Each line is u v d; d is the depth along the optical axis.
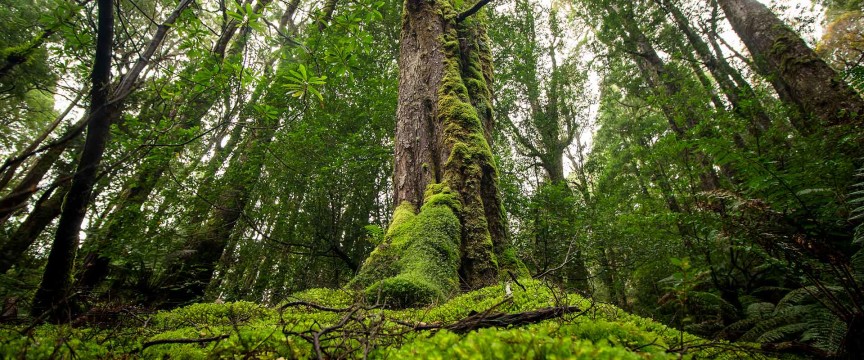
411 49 6.49
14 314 2.29
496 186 5.03
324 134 8.05
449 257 3.90
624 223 7.39
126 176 5.64
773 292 4.58
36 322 1.39
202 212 7.45
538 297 2.52
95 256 5.32
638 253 7.86
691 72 9.89
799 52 6.82
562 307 1.64
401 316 2.41
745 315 4.02
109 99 2.25
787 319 3.15
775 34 7.47
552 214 8.27
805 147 4.78
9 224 4.72
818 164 3.82
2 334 1.45
